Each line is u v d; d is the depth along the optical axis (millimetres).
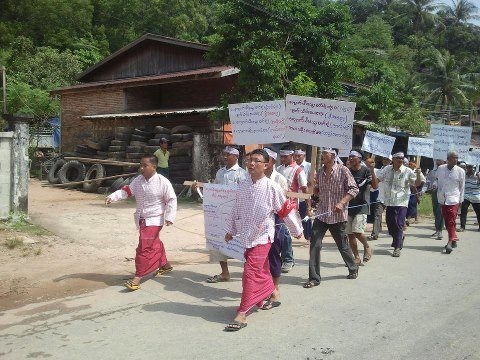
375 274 7113
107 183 15320
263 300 5191
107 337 4598
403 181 8398
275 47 12961
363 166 7781
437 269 7520
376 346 4453
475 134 36000
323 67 13523
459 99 38094
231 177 6613
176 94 19719
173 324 4934
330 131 6656
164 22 38031
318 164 14805
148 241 6133
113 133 19141
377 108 20625
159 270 6730
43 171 19062
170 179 14172
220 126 15281
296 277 6906
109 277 6602
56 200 13305
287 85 12898
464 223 12016
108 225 9977
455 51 56969
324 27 13414
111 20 39375
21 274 6586
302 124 6809
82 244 8336
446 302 5805
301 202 8391
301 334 4711
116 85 19031
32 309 5359
